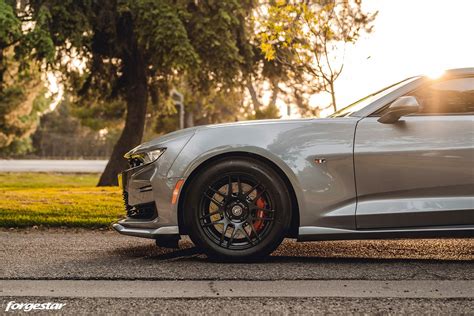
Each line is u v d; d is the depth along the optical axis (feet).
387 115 14.82
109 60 59.77
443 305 10.98
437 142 14.79
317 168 14.87
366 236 14.88
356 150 14.85
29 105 119.14
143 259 15.96
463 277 13.26
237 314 10.55
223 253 15.10
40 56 48.42
